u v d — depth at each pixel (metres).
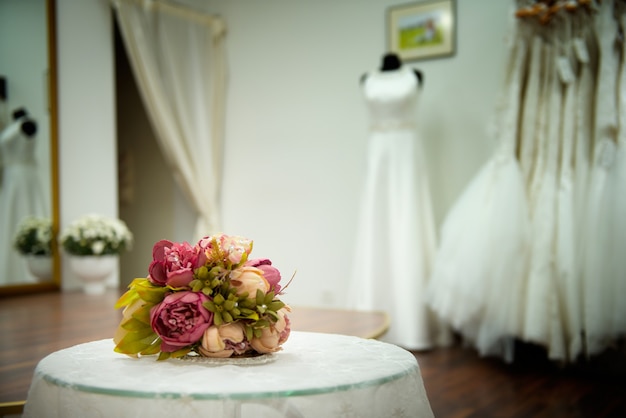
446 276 3.38
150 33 4.27
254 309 1.10
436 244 3.84
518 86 3.34
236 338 1.07
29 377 1.65
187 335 1.06
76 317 2.70
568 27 3.22
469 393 2.77
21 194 3.53
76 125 3.83
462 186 3.97
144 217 5.15
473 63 3.93
